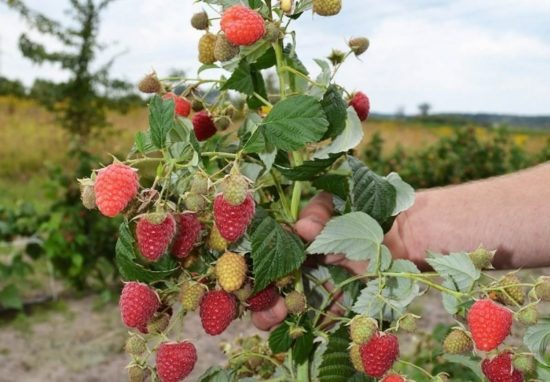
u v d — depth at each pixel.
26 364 1.21
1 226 1.44
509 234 0.44
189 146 0.30
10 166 3.60
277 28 0.32
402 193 0.36
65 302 1.55
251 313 0.37
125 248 0.29
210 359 1.20
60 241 1.47
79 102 3.16
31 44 3.08
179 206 0.31
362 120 0.36
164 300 0.33
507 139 2.13
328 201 0.39
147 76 0.36
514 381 0.31
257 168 0.37
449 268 0.32
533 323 0.29
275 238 0.32
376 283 0.34
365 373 0.32
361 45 0.35
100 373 1.19
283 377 0.36
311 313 0.38
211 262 0.32
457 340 0.30
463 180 2.04
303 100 0.31
